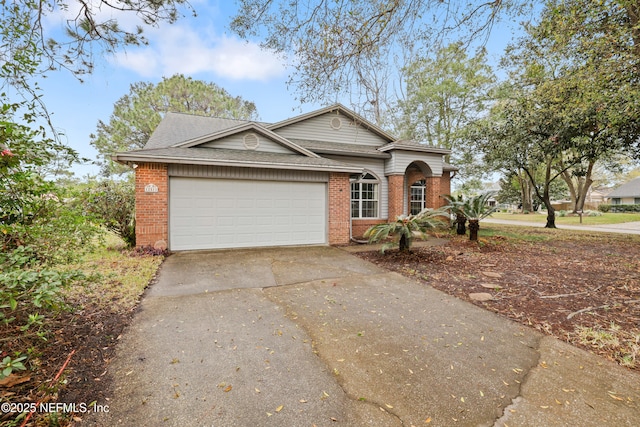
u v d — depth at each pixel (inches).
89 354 112.6
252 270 244.5
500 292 194.2
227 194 328.2
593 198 2028.8
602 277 228.8
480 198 378.6
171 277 220.2
